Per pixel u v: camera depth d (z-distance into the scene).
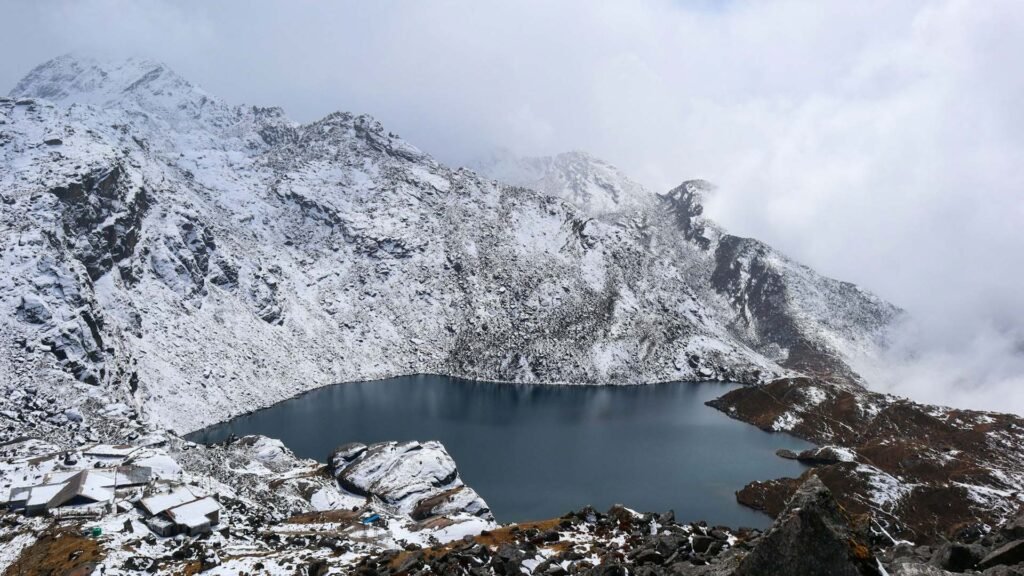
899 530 151.75
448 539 95.81
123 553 74.69
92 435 152.25
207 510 92.00
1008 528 33.41
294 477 158.38
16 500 94.88
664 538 43.97
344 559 65.50
